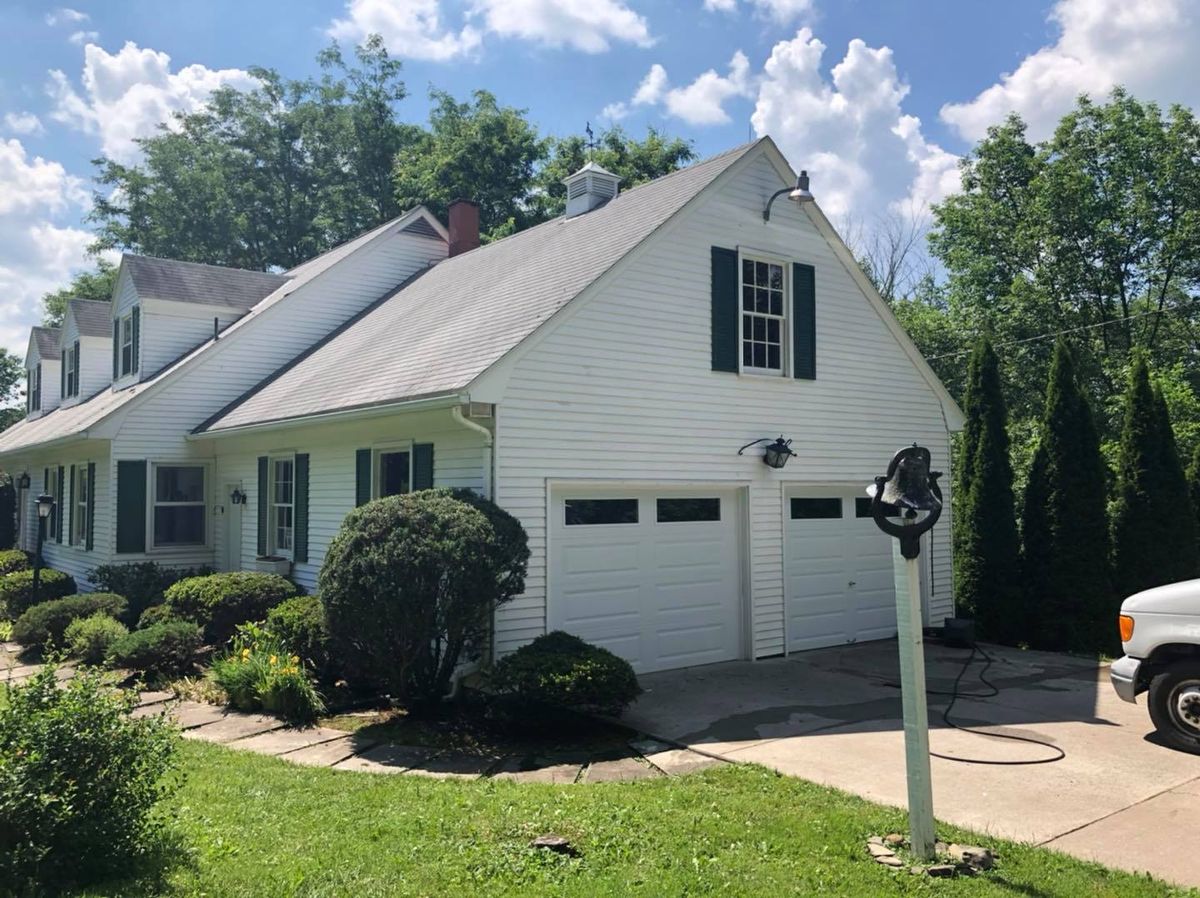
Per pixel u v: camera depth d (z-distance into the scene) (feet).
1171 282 84.99
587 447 32.48
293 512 44.06
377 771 22.36
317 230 115.65
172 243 112.68
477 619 27.58
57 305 133.80
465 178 92.32
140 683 18.11
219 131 114.21
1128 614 24.79
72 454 61.82
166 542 52.90
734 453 37.27
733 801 19.16
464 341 35.01
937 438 45.80
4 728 14.26
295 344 56.65
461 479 31.76
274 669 29.09
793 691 31.22
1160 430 43.09
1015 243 85.92
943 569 45.75
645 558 34.60
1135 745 23.77
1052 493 42.34
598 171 46.57
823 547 40.78
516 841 16.51
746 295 38.73
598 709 26.99
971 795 19.70
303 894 14.11
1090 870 15.44
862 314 42.80
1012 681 32.99
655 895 14.21
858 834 17.04
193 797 19.40
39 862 13.64
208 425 51.11
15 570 63.57
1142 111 84.89
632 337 34.01
